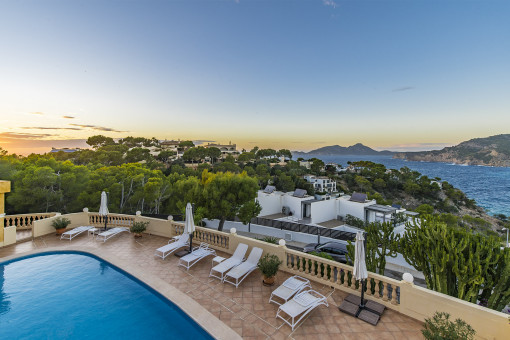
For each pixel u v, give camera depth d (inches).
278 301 259.8
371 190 3368.6
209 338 207.5
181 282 301.1
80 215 527.8
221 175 874.1
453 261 231.3
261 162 3363.7
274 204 1243.8
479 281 207.9
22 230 497.0
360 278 231.8
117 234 491.8
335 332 209.0
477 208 3297.2
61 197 812.6
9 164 841.5
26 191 733.3
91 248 413.7
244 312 239.6
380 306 240.2
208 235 418.6
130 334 216.2
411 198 3346.5
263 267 290.0
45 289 294.4
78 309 253.8
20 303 263.6
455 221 1962.4
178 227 461.4
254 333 207.8
